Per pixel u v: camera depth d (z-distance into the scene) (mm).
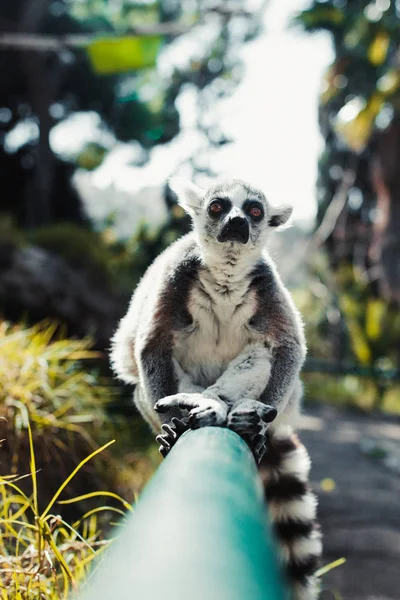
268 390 4043
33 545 3473
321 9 18141
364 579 6133
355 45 18188
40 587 3111
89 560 3367
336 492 9195
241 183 4816
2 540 3617
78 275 12750
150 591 868
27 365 5609
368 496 8961
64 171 23953
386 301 23703
